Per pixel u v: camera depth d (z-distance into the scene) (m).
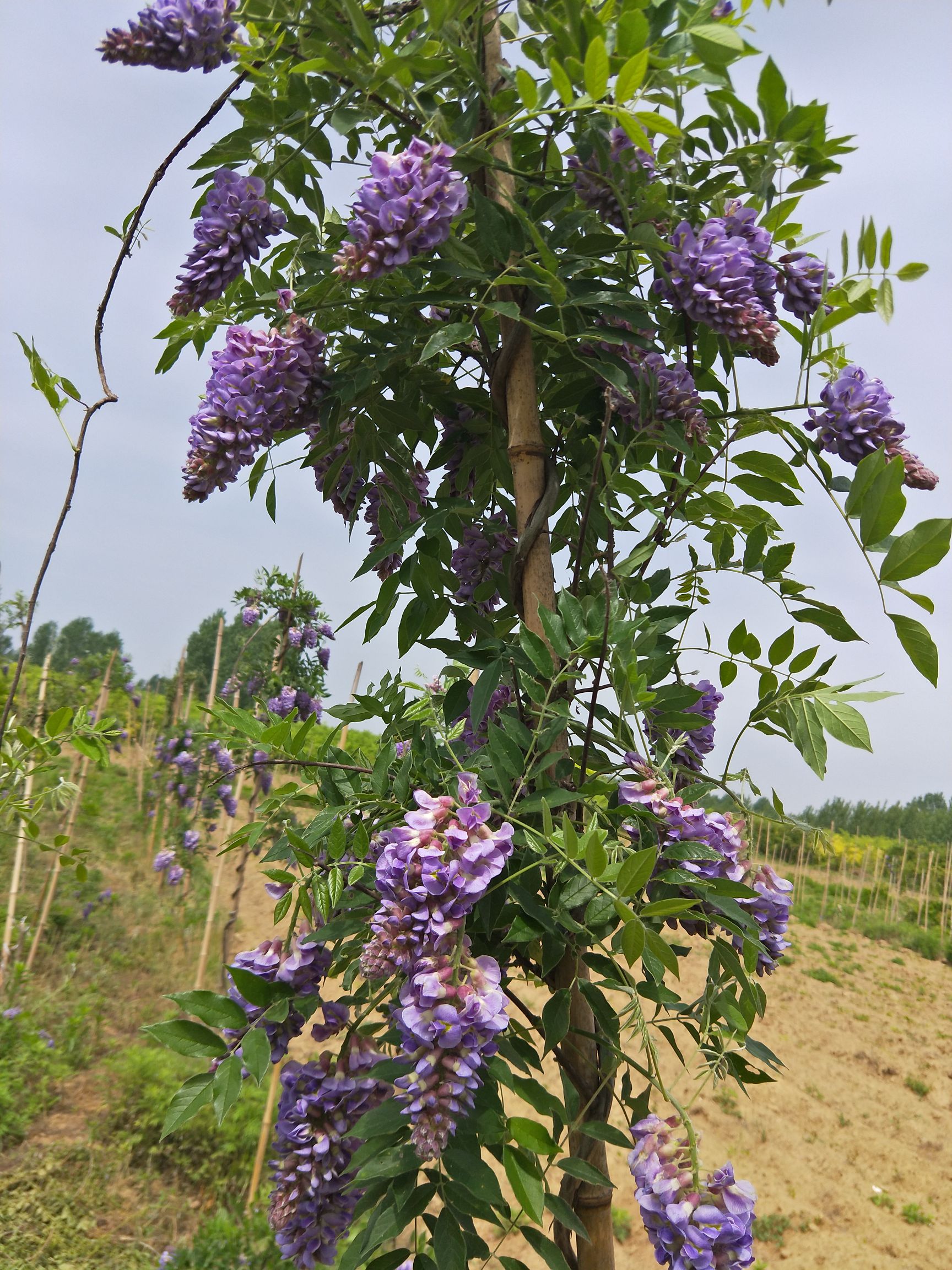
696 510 1.74
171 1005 7.04
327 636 5.39
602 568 1.71
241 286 1.80
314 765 1.44
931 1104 8.62
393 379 1.71
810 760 1.39
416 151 1.31
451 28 1.37
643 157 1.47
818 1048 9.70
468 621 1.67
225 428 1.42
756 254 1.50
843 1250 5.93
